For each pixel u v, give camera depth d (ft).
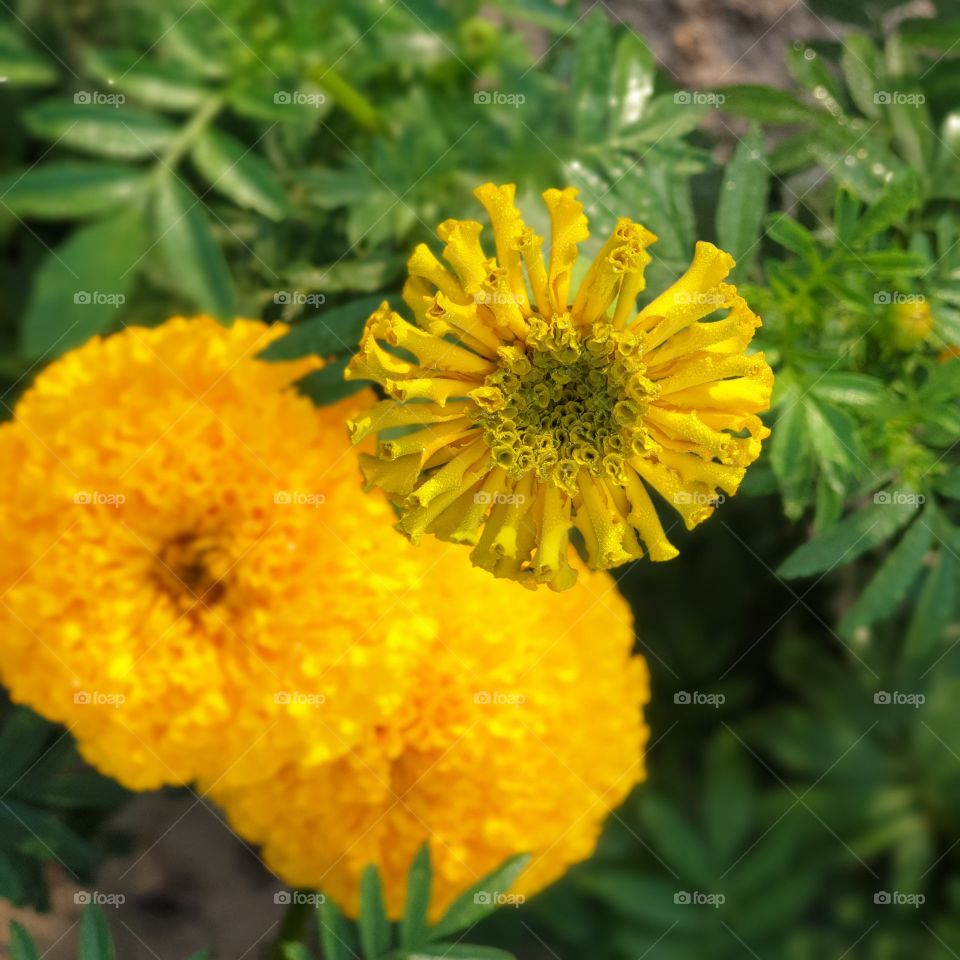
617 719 0.57
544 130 0.57
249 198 0.50
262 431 0.51
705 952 0.68
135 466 0.51
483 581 0.53
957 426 0.53
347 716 0.51
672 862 0.69
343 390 0.52
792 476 0.53
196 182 0.58
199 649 0.52
